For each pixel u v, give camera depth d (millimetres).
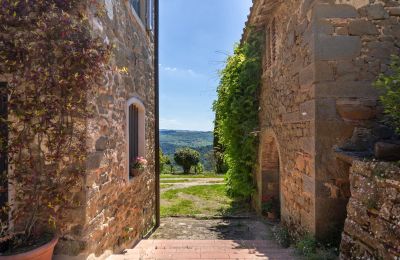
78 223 2711
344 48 3432
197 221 6559
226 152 8156
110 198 3424
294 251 3502
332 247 3260
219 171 18562
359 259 2482
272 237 5000
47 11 2502
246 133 7145
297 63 4098
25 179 2525
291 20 4391
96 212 2986
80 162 2725
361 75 3416
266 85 6219
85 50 2561
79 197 2721
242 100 7066
